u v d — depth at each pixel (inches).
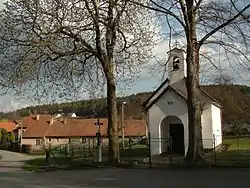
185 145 1475.1
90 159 1438.2
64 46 1045.2
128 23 1047.6
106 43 1067.3
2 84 1064.8
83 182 714.8
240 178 681.0
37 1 1000.2
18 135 4498.0
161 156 1439.5
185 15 936.3
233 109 2487.7
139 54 1107.3
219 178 690.2
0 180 825.5
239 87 2331.4
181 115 1498.5
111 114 1094.4
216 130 1641.2
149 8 949.2
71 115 3850.9
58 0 972.6
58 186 669.3
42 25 1003.9
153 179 713.6
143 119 3417.8
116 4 991.6
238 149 1529.3
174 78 1561.3
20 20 1021.2
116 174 832.9
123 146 2193.7
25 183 743.1
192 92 957.8
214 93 1610.5
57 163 1330.0
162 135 1549.0
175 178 716.0
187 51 955.3
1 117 6107.3
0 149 3882.9
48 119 3892.7
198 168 882.1
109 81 1095.0
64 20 995.3
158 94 1592.0
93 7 999.0
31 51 1012.5
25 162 1739.7
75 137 3511.3
